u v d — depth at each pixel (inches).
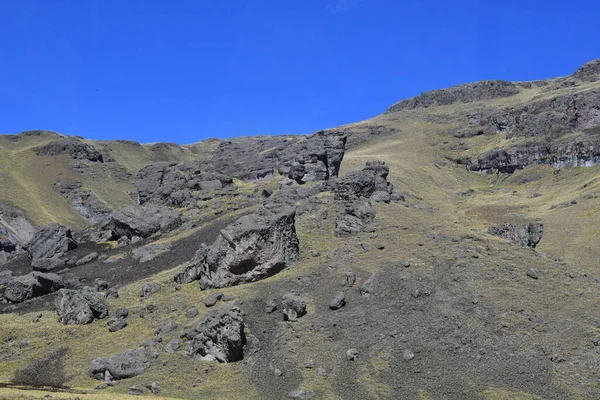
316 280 2266.2
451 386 1647.4
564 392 1595.7
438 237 2513.5
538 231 2608.3
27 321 2320.4
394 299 2068.2
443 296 2055.9
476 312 1955.0
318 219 2851.9
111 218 3767.2
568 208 3892.7
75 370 1903.3
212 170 4645.7
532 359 1732.3
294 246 2480.3
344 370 1756.9
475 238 2501.2
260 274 2329.0
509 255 2319.1
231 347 1825.8
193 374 1809.8
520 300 2001.7
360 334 1908.2
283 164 4244.6
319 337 1920.5
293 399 1638.8
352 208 2780.5
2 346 2119.8
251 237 2337.6
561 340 1798.7
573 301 1998.0
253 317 2036.2
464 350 1788.9
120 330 2158.0
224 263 2329.0
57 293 2546.8
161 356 1894.7
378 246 2469.2
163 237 3417.8
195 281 2442.2
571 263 2962.6
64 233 3486.7
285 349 1875.0
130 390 1711.4
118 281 2768.2
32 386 1759.4
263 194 3752.5
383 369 1743.4
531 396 1585.9
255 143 5438.0
